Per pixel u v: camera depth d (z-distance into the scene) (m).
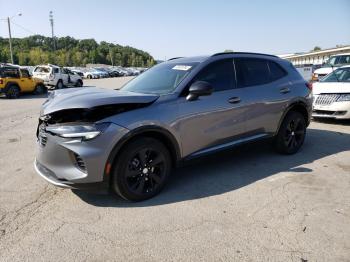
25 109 12.62
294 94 5.42
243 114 4.70
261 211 3.59
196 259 2.78
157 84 4.46
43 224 3.37
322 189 4.16
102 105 3.51
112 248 2.95
